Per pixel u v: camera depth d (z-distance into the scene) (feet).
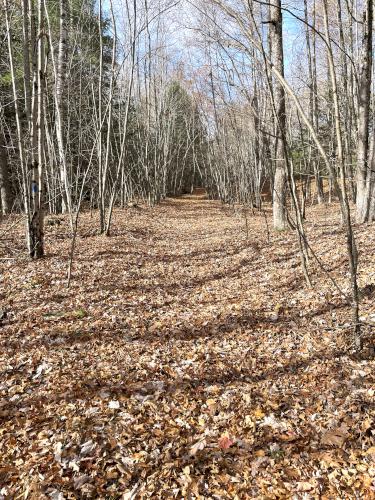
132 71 42.29
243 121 58.90
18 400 14.03
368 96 33.76
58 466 10.85
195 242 42.88
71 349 17.75
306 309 20.11
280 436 11.67
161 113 102.22
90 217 51.65
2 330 19.65
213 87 56.03
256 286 25.11
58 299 23.61
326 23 12.73
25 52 29.07
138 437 11.98
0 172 51.08
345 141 51.03
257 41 16.71
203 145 131.54
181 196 125.18
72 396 14.07
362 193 35.27
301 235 22.16
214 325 19.86
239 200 92.89
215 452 11.28
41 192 30.07
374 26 43.88
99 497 9.99
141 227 50.85
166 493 10.05
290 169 21.13
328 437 11.22
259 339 17.89
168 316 21.44
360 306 18.81
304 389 13.70
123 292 25.16
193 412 13.15
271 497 9.70
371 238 28.78
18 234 37.60
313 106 51.49
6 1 30.07
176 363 16.33
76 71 56.13
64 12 46.73
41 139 29.07
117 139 81.76
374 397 12.60
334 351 15.65
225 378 15.07
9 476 10.64
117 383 14.89
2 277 26.66
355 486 9.71
